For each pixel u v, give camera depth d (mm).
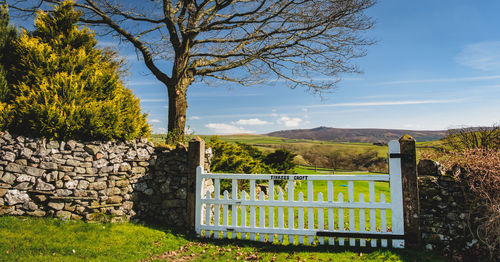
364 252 5051
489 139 7953
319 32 11602
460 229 4973
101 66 7723
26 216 5641
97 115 6328
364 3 10367
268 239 5832
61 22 7422
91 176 6176
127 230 5730
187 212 6262
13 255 4320
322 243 5430
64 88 6289
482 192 4777
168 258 4910
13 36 7141
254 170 11164
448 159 6008
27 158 5754
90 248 4875
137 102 8234
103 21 11398
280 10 10688
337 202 5406
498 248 4625
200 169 6277
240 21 11102
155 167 6840
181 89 11383
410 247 5070
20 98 5926
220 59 12930
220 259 4906
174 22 11305
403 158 5188
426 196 5191
